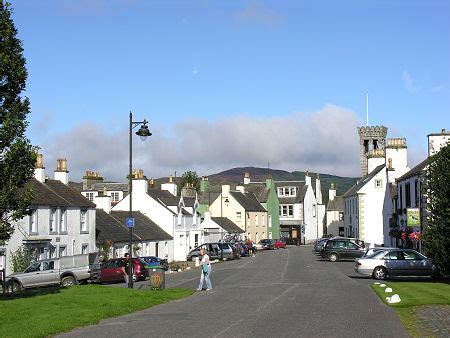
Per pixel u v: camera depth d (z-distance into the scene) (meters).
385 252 35.09
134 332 16.39
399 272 34.41
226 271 45.28
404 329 16.19
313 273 41.09
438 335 15.05
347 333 15.62
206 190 103.88
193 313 20.38
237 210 98.44
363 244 58.69
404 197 52.59
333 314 19.42
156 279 29.17
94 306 21.64
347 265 50.59
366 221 74.88
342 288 29.22
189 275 43.62
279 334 15.56
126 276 34.12
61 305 21.80
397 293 25.05
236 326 17.06
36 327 16.73
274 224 112.44
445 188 29.31
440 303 21.27
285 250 89.25
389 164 69.38
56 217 44.25
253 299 24.59
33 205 40.94
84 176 69.62
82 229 48.22
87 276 35.47
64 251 45.19
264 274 40.88
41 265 33.38
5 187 20.39
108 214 57.81
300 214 116.44
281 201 117.94
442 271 29.84
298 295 25.89
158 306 23.00
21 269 37.75
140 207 66.00
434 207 30.12
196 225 74.00
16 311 20.00
